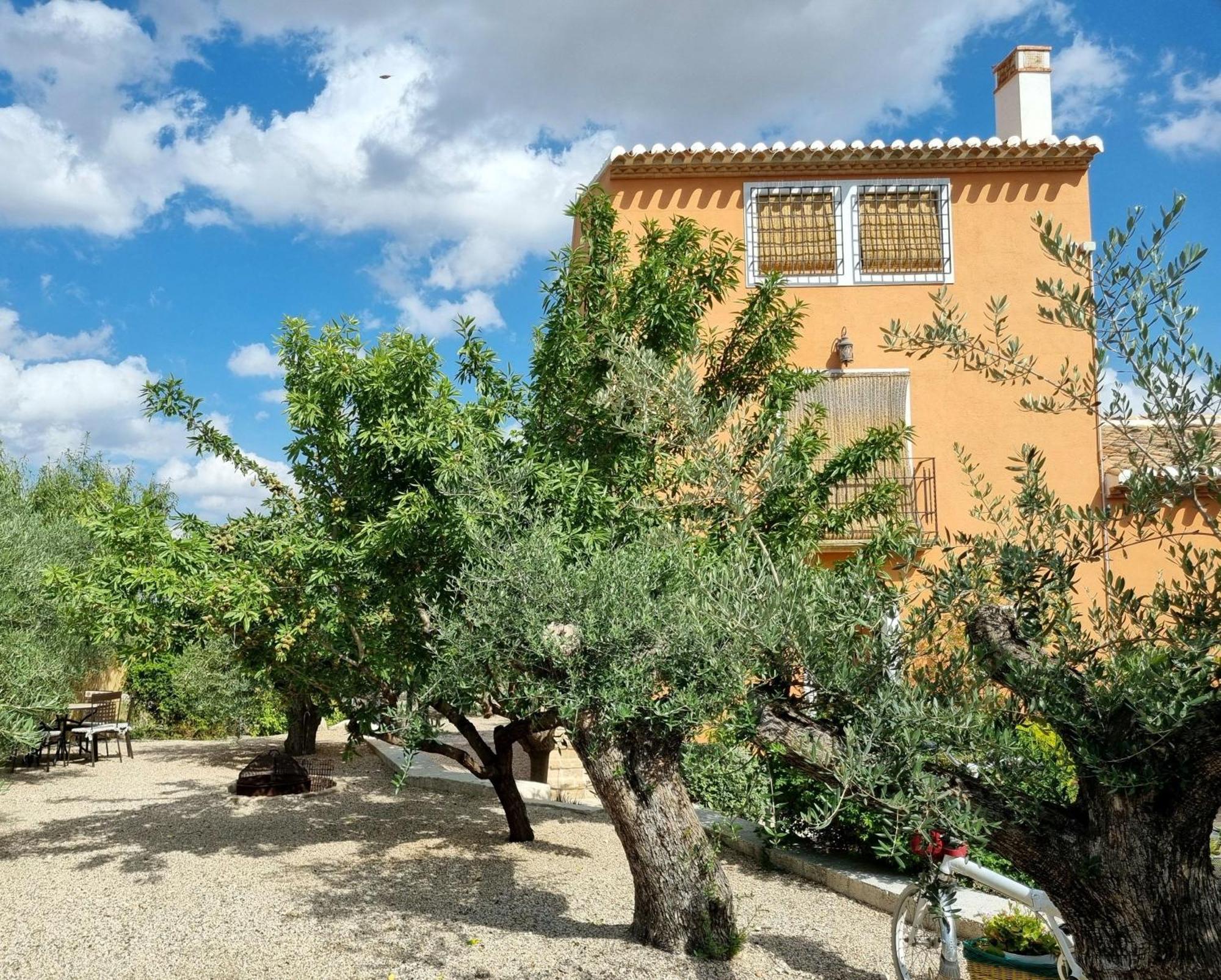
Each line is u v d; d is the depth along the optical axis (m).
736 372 9.54
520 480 6.58
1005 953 4.79
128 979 6.11
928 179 14.11
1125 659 3.12
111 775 15.01
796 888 8.35
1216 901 3.21
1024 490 3.83
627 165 13.90
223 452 9.24
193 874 8.84
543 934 6.93
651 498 7.18
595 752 6.09
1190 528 11.91
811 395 13.52
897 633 3.85
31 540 11.84
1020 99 15.37
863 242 14.04
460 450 7.03
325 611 7.64
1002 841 3.46
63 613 10.91
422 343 7.30
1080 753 3.20
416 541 7.14
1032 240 14.02
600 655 5.62
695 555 6.08
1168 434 2.94
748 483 5.86
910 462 13.43
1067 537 3.76
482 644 5.77
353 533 7.82
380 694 9.32
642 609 5.52
